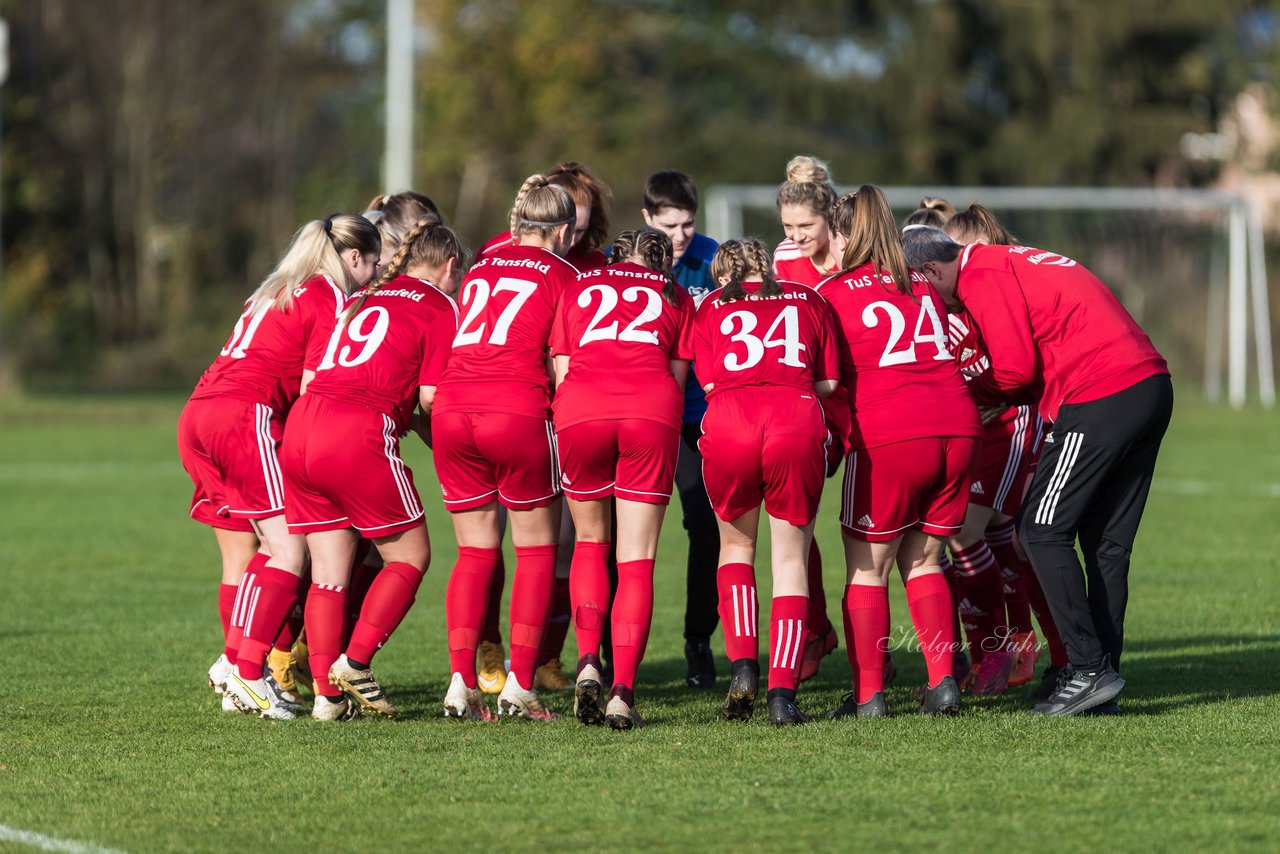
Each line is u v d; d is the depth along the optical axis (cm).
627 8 15088
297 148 14900
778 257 2369
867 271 2031
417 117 14225
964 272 2088
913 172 14662
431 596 3353
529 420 2008
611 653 2467
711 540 2361
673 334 2028
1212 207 9625
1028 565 2214
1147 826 1531
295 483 2045
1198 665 2434
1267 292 10456
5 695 2261
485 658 2380
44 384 11756
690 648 2400
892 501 1981
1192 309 9906
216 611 3080
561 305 2044
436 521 4766
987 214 2308
